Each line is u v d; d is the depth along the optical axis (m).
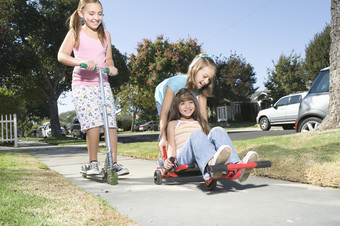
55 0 20.48
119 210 2.01
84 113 3.31
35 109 42.66
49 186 2.69
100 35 3.48
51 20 20.09
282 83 29.30
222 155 2.26
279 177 3.01
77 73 3.40
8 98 13.27
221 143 2.51
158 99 3.17
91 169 3.23
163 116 3.04
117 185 2.97
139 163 4.77
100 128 3.43
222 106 36.22
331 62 5.48
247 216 1.83
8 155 6.57
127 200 2.30
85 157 6.07
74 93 3.38
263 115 14.13
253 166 2.34
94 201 2.15
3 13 16.39
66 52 3.31
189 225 1.70
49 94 24.19
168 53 23.38
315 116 6.04
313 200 2.19
